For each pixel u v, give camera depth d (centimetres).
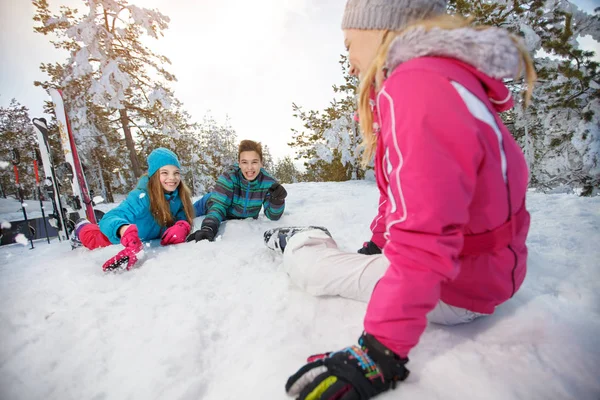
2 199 1243
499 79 68
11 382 91
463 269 78
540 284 123
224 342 104
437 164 60
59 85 1303
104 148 1370
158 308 126
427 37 67
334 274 110
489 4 612
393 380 71
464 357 81
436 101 61
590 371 75
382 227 133
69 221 340
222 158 2253
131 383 88
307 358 85
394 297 65
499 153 66
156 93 1252
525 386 71
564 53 542
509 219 74
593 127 507
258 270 159
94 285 152
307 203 416
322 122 1112
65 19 1141
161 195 236
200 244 207
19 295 145
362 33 82
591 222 211
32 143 1496
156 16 1145
